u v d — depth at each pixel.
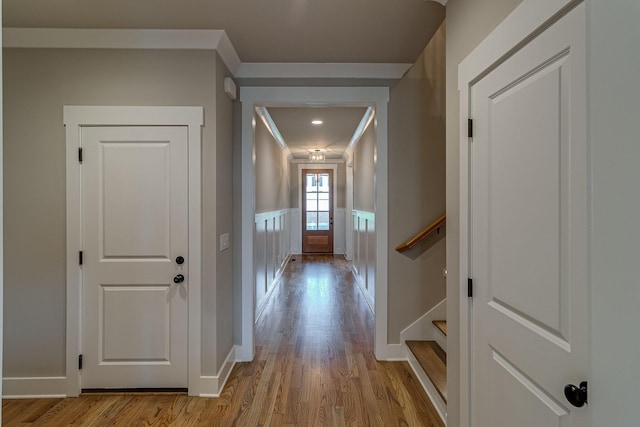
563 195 1.01
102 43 2.33
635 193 0.77
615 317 0.82
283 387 2.49
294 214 8.91
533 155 1.13
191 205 2.37
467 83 1.57
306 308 4.39
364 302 4.66
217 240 2.42
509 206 1.27
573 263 0.97
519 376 1.22
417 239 2.82
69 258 2.35
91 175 2.36
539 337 1.11
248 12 2.10
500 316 1.33
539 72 1.10
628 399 0.79
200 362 2.38
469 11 1.56
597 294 0.88
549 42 1.05
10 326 2.36
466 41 1.59
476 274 1.52
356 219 6.27
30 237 2.36
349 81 2.90
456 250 1.70
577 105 0.95
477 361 1.52
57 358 2.37
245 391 2.44
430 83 2.93
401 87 2.92
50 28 2.27
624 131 0.79
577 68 0.94
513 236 1.25
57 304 2.37
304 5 2.04
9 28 2.27
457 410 1.70
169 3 2.01
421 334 2.93
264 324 3.81
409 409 2.21
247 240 2.91
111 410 2.20
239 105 2.90
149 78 2.35
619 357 0.81
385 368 2.78
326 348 3.17
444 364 2.49
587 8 0.90
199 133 2.36
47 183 2.35
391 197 2.94
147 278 2.38
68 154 2.34
